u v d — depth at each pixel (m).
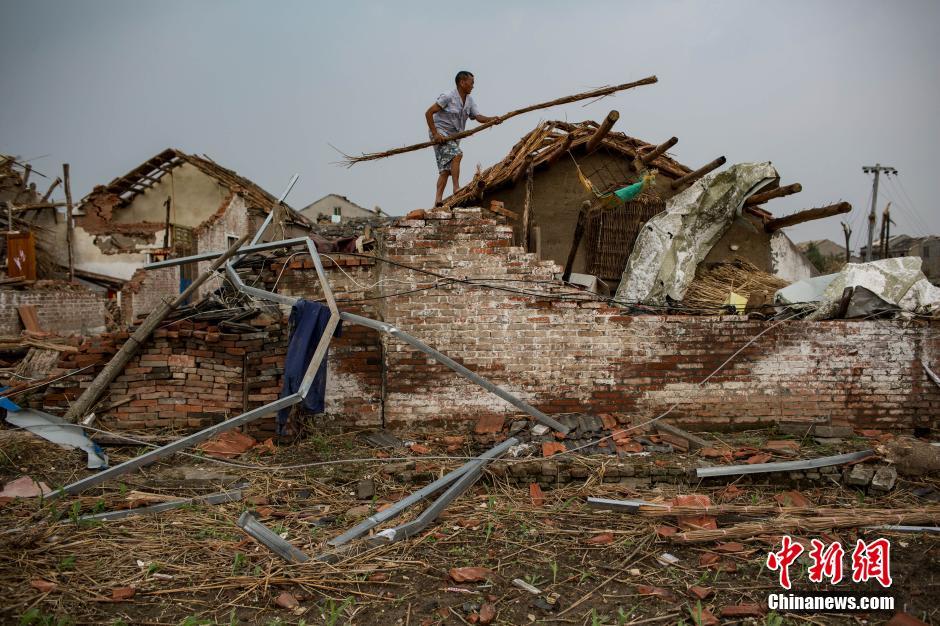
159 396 6.67
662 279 8.46
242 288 6.71
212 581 3.94
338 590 3.88
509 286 7.03
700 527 4.75
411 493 5.48
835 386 7.04
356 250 7.51
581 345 7.03
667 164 9.26
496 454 5.78
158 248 22.72
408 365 7.00
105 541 4.38
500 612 3.66
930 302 7.21
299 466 5.61
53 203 19.78
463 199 9.23
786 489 5.73
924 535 4.64
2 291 13.84
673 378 7.03
